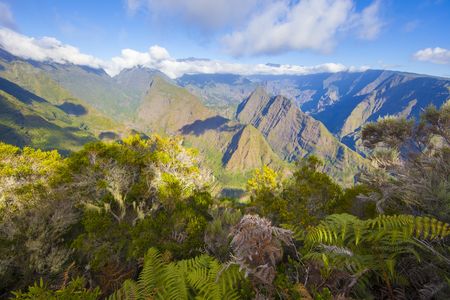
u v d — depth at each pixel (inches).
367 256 110.7
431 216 175.8
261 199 478.6
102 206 590.6
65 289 137.6
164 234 418.0
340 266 114.1
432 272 113.3
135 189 644.7
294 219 402.0
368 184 345.7
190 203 615.8
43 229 495.5
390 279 118.5
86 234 452.1
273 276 116.6
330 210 448.1
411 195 214.1
